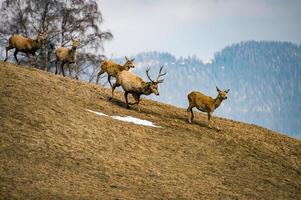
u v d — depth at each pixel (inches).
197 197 2514.8
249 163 3240.7
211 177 2864.2
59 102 3248.0
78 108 3275.1
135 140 3075.8
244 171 3095.5
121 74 3602.4
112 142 2947.8
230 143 3489.2
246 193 2753.4
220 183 2810.0
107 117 3304.6
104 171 2561.5
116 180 2493.8
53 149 2625.5
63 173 2412.6
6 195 2057.1
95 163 2620.6
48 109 3056.1
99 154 2738.7
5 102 2950.3
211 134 3563.0
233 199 2608.3
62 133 2829.7
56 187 2245.3
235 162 3193.9
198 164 3006.9
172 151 3083.2
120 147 2918.3
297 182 3149.6
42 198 2100.1
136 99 3619.6
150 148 3034.0
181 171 2829.7
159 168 2787.9
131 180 2536.9
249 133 3858.3
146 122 3454.7
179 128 3513.8
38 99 3157.0
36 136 2691.9
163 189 2514.8
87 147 2780.5
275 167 3304.6
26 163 2404.0
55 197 2135.8
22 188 2151.8
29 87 3316.9
